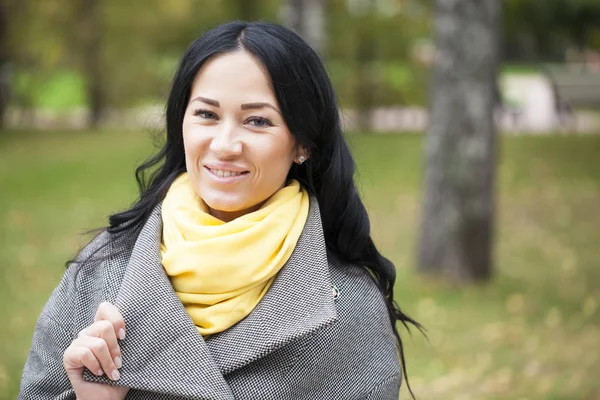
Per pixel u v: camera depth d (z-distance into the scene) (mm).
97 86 23516
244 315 2184
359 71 21906
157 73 23516
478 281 8609
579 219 12055
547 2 31422
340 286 2395
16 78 22984
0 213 12375
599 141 19562
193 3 22953
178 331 2113
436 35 8539
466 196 8531
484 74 8414
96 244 2406
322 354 2262
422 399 5727
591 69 28125
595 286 8516
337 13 21328
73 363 2076
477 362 6430
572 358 6434
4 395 5707
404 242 10477
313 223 2326
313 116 2285
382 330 2428
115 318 2088
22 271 9203
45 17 21641
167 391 2080
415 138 20625
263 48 2195
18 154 18172
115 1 22344
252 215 2236
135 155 17906
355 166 2475
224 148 2180
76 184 14828
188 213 2273
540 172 15914
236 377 2182
